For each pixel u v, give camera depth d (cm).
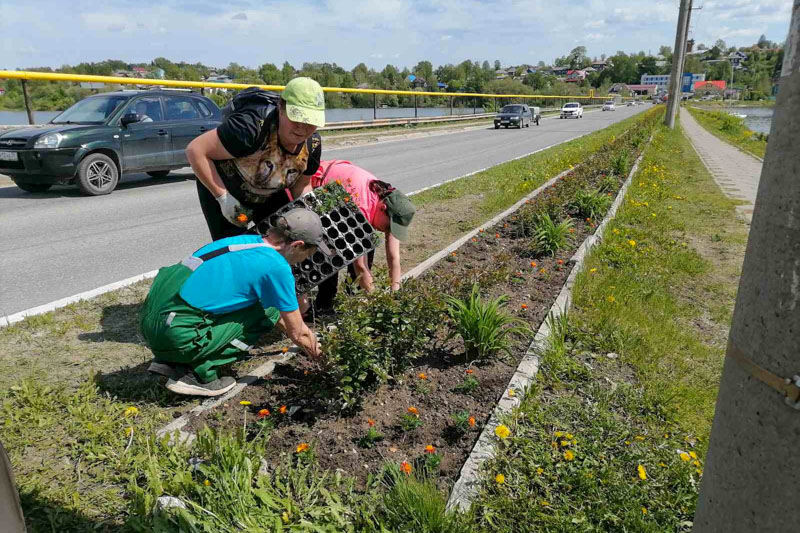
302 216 310
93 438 266
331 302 445
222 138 335
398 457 268
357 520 225
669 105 2983
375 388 322
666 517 239
